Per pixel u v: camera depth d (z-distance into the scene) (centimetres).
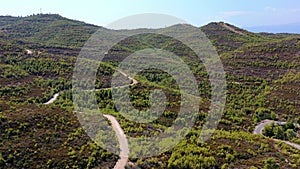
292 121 8944
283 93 10675
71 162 4678
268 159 4928
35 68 10138
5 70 9475
